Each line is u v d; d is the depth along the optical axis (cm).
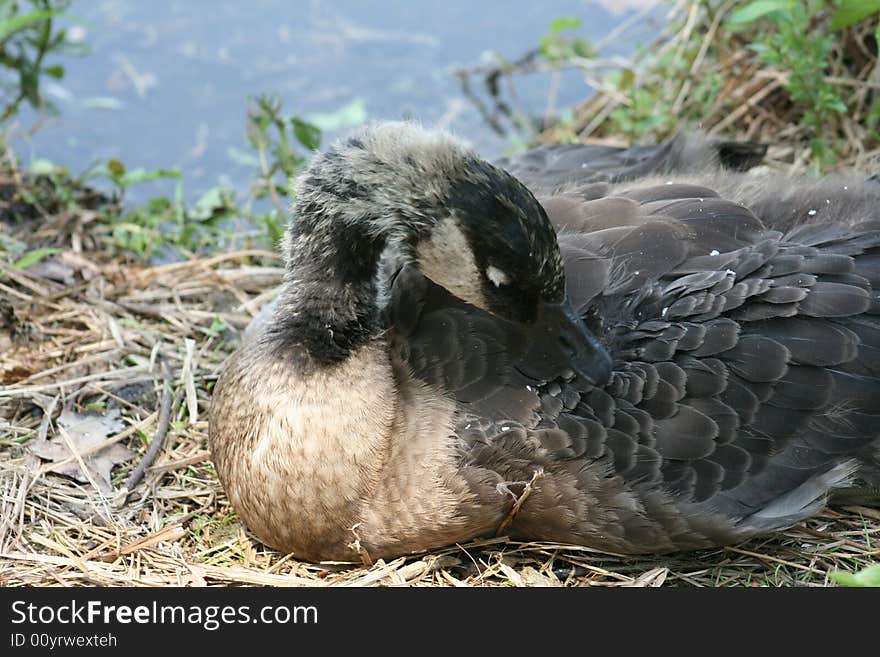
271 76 1730
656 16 1728
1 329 1241
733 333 927
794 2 1334
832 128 1405
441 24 1838
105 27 1827
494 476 931
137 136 1633
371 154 931
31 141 1609
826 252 956
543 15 1836
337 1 1872
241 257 1390
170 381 1188
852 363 935
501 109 1667
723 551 986
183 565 986
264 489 957
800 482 945
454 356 948
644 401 927
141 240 1414
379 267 1014
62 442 1113
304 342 957
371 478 944
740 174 1136
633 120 1511
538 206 892
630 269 970
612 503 930
